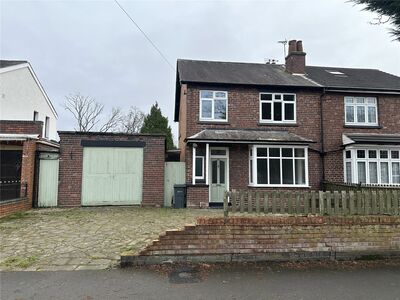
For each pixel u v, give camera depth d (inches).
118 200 532.4
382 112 613.9
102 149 536.1
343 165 588.4
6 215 412.2
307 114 598.5
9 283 189.0
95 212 458.6
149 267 215.5
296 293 176.9
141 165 543.2
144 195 538.0
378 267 216.5
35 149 512.4
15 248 259.9
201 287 184.2
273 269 212.4
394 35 229.1
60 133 523.8
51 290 179.6
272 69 693.3
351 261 226.7
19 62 743.1
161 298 170.6
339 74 698.8
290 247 227.5
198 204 516.4
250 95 592.1
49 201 513.7
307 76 658.8
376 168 565.9
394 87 620.7
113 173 535.2
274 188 542.9
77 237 296.7
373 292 178.2
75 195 520.4
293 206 239.6
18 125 525.7
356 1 225.6
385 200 240.2
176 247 222.8
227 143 541.6
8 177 532.4
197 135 542.9
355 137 574.6
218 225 225.9
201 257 222.8
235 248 225.5
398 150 570.9
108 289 181.3
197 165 559.5
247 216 234.2
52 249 257.0
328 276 201.0
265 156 554.3
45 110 884.0
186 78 577.9
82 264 221.8
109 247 262.8
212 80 582.2
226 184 561.0
